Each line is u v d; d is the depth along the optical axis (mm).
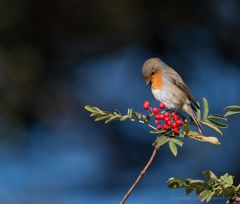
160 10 16922
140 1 16750
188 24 17188
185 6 17000
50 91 17531
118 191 17750
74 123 17797
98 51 17547
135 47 17359
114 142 17656
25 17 16828
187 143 16984
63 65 17578
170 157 17156
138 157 17469
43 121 17562
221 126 6336
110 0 16781
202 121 6375
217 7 17234
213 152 16859
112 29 17141
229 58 17406
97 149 17875
